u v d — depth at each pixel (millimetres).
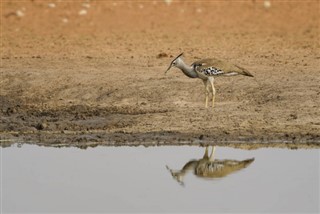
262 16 36844
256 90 23516
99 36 33375
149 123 20719
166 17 36719
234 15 37062
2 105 23547
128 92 23844
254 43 31609
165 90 23812
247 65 27000
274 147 18969
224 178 17094
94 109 22562
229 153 18641
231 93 23406
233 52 29734
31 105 23328
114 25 35469
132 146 19047
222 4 38625
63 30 34594
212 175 17281
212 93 22188
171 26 35281
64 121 21234
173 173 17391
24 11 37125
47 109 22797
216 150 18812
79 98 23891
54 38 33031
